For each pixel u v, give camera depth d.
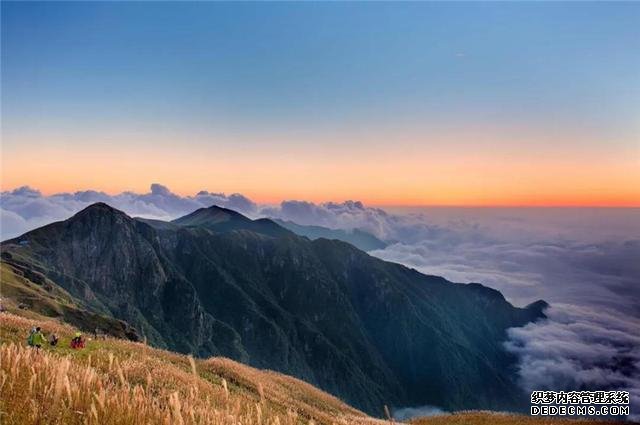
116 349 28.02
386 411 6.03
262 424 6.65
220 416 6.62
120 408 6.64
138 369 19.88
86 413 6.43
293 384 46.91
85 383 7.17
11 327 26.61
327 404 44.16
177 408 6.30
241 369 41.34
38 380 7.45
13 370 7.60
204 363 38.41
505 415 51.78
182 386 19.86
